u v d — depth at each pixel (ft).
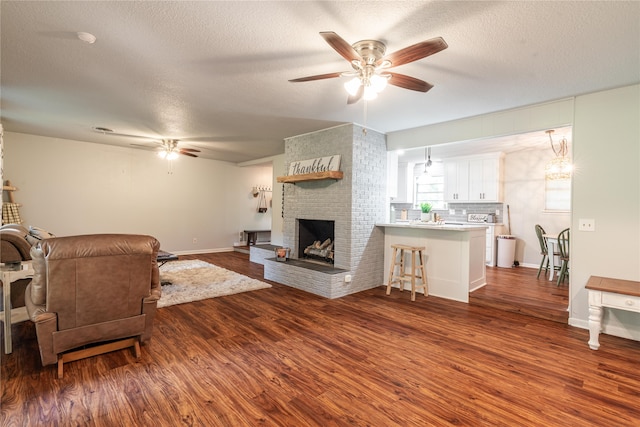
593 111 10.42
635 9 5.99
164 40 7.48
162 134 17.44
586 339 9.62
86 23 6.79
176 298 13.24
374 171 15.67
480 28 6.76
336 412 6.10
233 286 15.34
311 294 14.43
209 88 10.49
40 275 7.00
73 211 19.84
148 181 22.95
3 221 16.43
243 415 5.97
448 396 6.64
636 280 9.70
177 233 24.49
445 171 23.13
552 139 16.75
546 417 5.98
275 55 8.18
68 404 6.17
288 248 17.47
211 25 6.82
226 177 27.30
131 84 10.21
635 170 9.71
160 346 8.88
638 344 9.30
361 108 12.35
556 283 15.35
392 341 9.37
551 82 9.59
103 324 7.68
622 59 8.07
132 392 6.64
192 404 6.27
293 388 6.88
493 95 10.73
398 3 5.97
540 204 19.85
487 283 15.37
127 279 7.84
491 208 21.88
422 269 14.25
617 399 6.56
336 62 8.57
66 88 10.64
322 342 9.26
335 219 15.29
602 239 10.28
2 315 9.80
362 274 15.20
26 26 6.91
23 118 14.48
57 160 19.20
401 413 6.08
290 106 12.23
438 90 10.32
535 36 7.04
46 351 6.98
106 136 18.29
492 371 7.67
